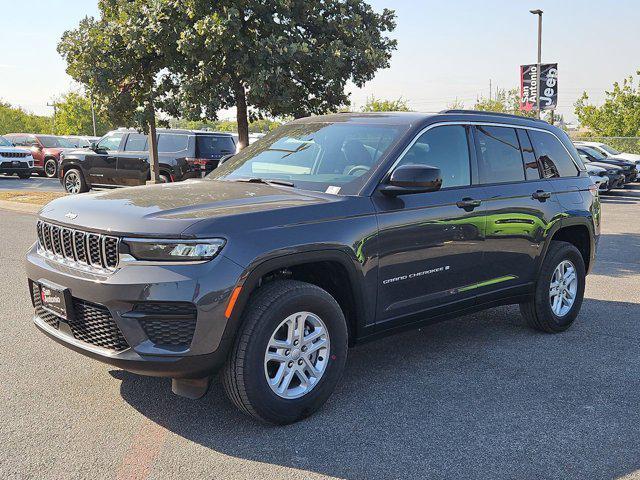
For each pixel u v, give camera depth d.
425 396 4.12
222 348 3.32
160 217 3.39
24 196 16.66
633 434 3.60
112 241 3.37
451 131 4.71
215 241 3.29
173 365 3.27
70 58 10.79
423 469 3.17
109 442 3.39
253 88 9.75
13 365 4.52
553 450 3.39
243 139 11.28
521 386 4.32
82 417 3.70
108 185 16.64
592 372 4.62
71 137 28.17
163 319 3.28
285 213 3.62
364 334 4.09
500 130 5.17
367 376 4.48
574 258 5.64
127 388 4.14
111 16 10.88
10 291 6.70
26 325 5.48
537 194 5.24
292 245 3.52
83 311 3.51
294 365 3.62
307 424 3.67
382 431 3.59
